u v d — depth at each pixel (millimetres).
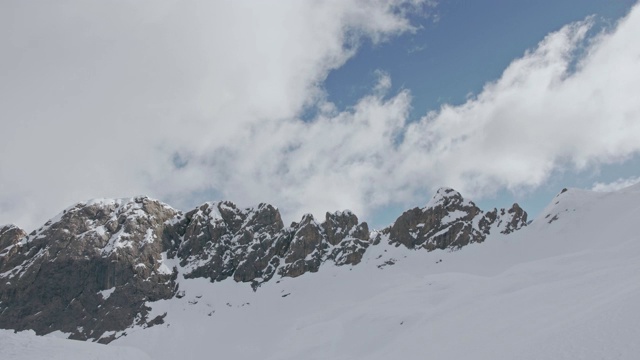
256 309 172000
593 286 68125
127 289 179875
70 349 55344
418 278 171000
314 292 177250
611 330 39125
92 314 170750
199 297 184125
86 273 184125
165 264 199000
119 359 59031
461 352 61188
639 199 178375
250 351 130750
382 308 119062
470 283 120250
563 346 40812
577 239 172500
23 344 53469
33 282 180125
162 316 169000
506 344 53938
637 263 74188
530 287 86000
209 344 142500
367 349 98625
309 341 116188
